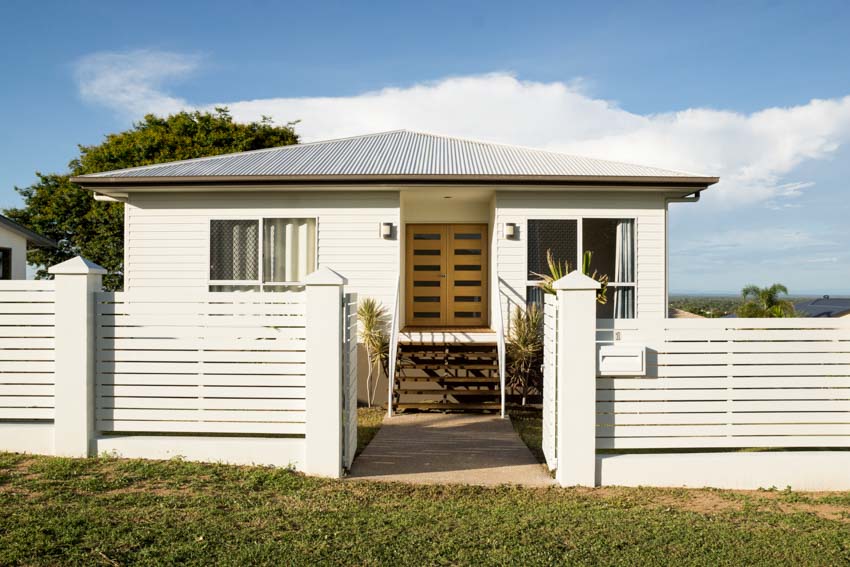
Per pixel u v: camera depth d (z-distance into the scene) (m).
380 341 9.67
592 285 5.30
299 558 3.60
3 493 4.64
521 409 9.41
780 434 5.43
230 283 10.04
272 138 29.66
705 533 4.13
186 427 5.77
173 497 4.65
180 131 28.36
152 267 10.06
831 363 5.42
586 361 5.33
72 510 4.28
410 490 5.16
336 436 5.52
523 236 10.06
